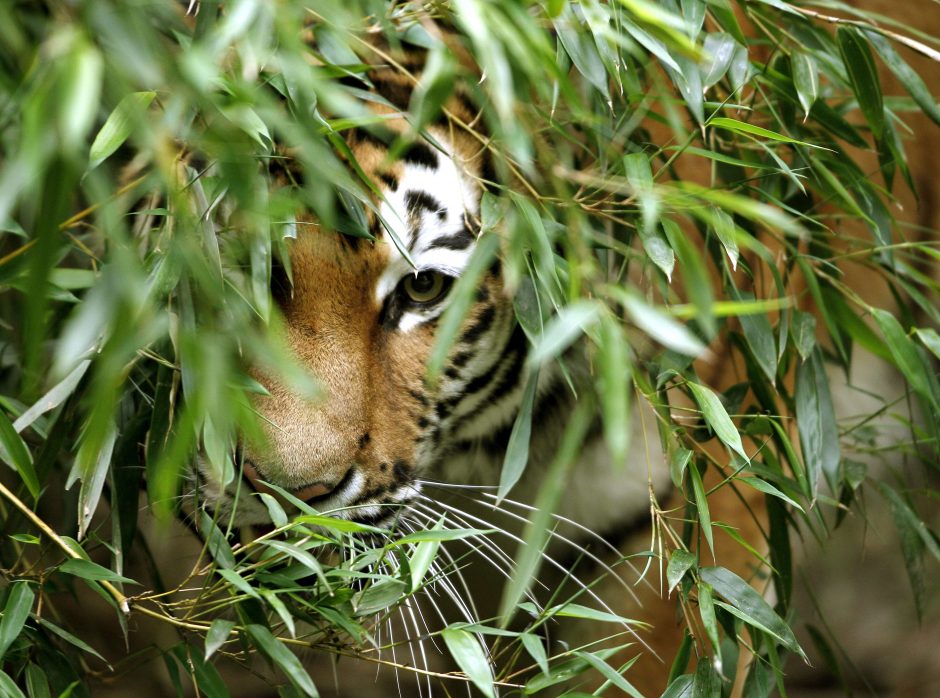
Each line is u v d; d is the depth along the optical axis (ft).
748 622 11.39
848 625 26.08
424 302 13.70
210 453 10.21
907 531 15.30
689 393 13.96
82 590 22.29
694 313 9.68
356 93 11.82
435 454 14.60
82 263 15.23
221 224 11.85
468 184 13.41
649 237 11.48
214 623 9.79
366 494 13.28
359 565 10.83
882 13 19.81
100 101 11.87
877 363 21.38
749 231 14.16
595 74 11.44
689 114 14.60
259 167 11.69
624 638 16.76
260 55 9.79
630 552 16.78
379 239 12.77
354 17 11.53
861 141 13.97
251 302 11.68
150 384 12.98
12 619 10.08
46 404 11.07
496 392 15.34
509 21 10.08
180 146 10.91
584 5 10.55
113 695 21.98
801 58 13.08
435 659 22.58
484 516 17.54
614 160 12.74
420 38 12.03
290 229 11.09
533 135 12.43
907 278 18.16
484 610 18.86
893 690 24.80
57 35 7.72
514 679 18.11
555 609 10.98
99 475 10.59
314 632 11.39
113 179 13.66
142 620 22.49
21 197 10.78
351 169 12.66
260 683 22.98
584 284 12.04
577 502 16.71
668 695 11.80
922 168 20.89
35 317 7.29
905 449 16.47
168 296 10.50
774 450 16.80
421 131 11.18
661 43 11.41
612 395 8.77
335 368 12.85
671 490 16.58
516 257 10.80
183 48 11.12
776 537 14.80
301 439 12.39
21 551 12.44
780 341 12.98
